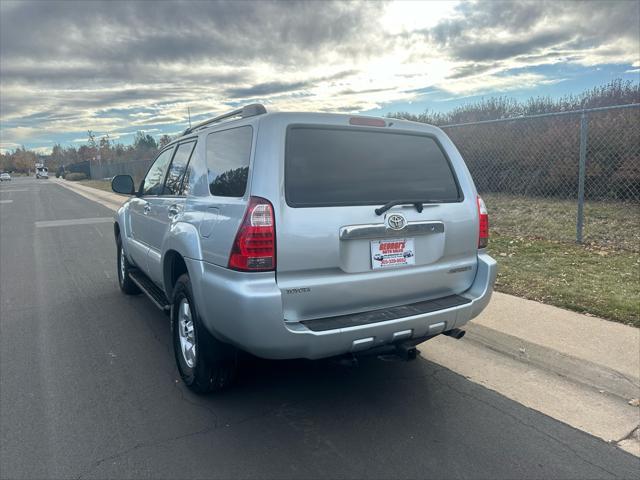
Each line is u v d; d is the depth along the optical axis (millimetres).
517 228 8703
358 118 3309
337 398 3643
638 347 4117
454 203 3566
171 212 4148
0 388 3854
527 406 3490
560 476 2730
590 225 8273
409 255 3336
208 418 3375
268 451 2982
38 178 98812
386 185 3320
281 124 3037
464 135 12172
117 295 6578
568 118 10242
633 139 9117
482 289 3639
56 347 4711
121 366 4262
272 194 2906
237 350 3553
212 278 3164
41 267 8539
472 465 2826
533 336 4414
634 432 3150
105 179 51125
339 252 3043
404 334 3186
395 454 2939
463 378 3932
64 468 2830
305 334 2877
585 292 5387
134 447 3031
